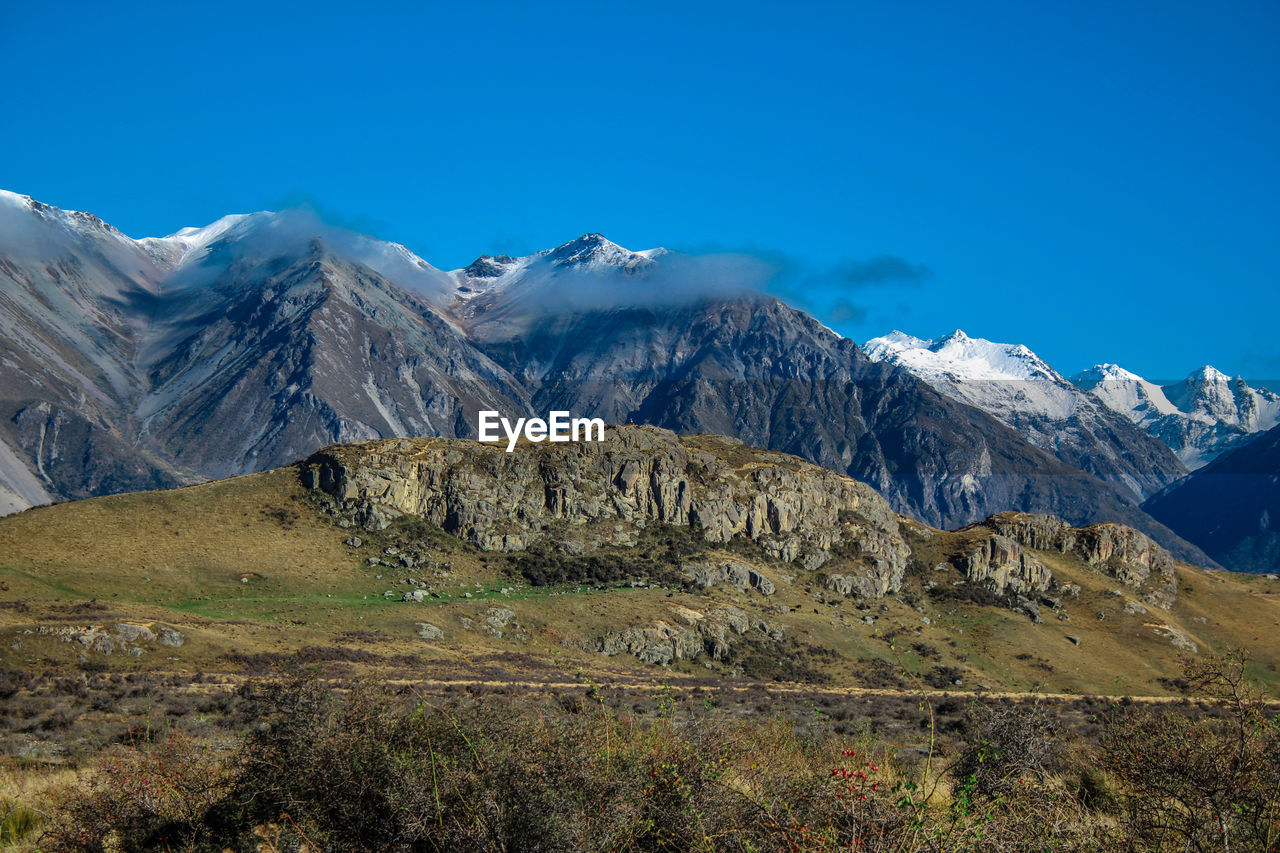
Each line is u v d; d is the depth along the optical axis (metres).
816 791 12.54
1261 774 11.98
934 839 11.30
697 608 124.81
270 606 102.56
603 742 14.16
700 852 12.05
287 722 14.50
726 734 15.72
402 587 120.69
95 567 107.00
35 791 19.38
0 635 66.88
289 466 144.38
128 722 39.12
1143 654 142.88
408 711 14.52
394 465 141.88
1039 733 19.42
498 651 97.81
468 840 12.15
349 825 13.18
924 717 51.69
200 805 14.75
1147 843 12.11
